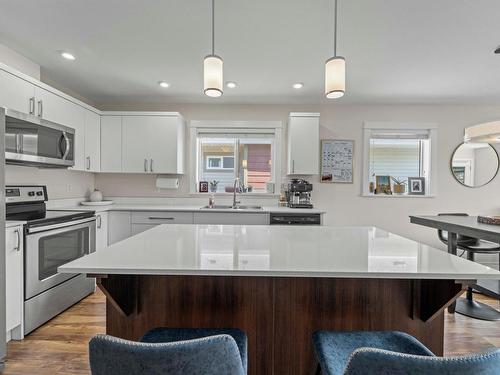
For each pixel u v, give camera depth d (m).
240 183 4.05
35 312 2.15
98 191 3.82
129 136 3.62
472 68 2.78
